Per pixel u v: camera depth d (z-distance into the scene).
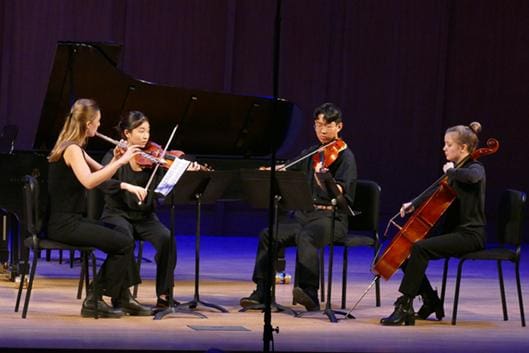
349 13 22.08
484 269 17.88
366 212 13.16
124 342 10.26
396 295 14.23
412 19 22.31
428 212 11.99
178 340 10.47
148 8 21.20
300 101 21.98
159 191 10.91
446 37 22.41
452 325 12.03
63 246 11.52
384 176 22.39
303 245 12.49
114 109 14.64
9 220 14.90
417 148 22.48
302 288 12.51
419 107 22.44
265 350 9.48
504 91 22.64
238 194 15.02
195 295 12.45
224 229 22.06
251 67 21.80
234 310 12.52
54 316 11.63
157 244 12.35
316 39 21.98
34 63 20.75
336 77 22.11
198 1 21.47
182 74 21.47
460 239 12.02
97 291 11.63
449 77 22.55
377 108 22.30
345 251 12.91
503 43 22.59
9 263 15.43
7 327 10.84
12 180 13.28
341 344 10.59
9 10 20.56
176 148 15.77
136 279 11.94
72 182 11.48
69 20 20.86
